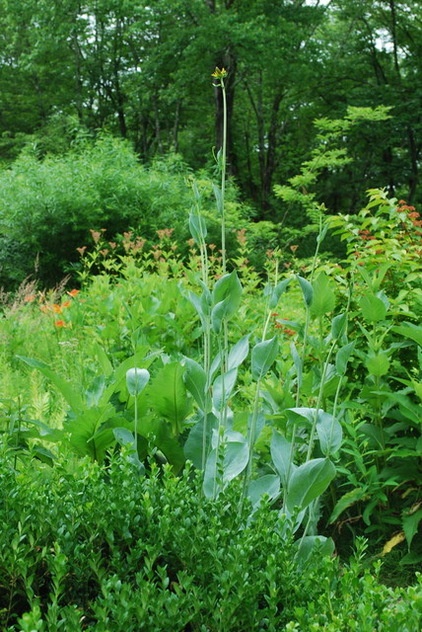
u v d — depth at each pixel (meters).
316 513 3.56
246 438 3.10
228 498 2.48
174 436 3.54
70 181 14.30
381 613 1.90
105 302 6.87
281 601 2.17
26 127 31.62
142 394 3.50
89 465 2.59
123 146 17.08
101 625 1.90
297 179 15.83
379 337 3.81
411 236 4.68
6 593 2.28
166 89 25.12
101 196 14.33
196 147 30.48
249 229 15.02
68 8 25.14
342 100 27.72
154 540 2.33
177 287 6.61
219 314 2.83
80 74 29.94
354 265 4.06
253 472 3.70
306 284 2.76
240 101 29.70
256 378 2.79
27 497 2.39
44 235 14.02
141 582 2.05
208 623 2.09
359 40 26.64
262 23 21.52
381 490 3.66
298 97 27.30
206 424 3.07
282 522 2.43
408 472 3.66
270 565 2.13
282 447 2.88
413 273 4.23
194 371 3.03
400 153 28.30
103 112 31.22
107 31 28.95
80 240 14.26
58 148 25.95
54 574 2.16
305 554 2.66
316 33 27.95
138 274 7.96
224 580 2.08
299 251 19.84
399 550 3.62
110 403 3.46
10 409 3.68
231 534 2.32
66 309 7.54
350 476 3.56
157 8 22.16
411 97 24.61
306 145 28.72
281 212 24.55
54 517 2.34
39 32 25.50
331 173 28.64
